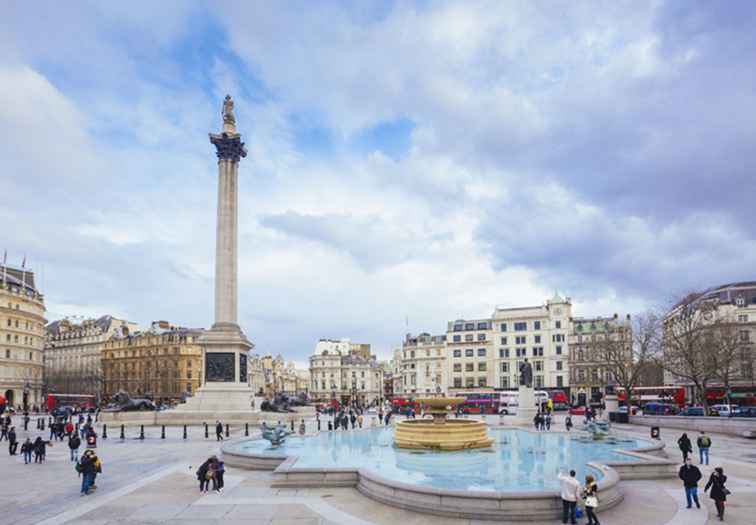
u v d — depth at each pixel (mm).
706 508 21391
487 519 19578
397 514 20297
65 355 180000
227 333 71125
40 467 32594
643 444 40406
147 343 154750
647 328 88812
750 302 98438
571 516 19047
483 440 38031
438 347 141125
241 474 28797
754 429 48438
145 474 29328
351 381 183500
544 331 125875
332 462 31031
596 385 116812
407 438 37688
